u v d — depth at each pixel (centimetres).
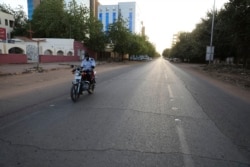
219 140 486
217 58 4947
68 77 1655
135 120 609
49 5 5281
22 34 5762
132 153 408
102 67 3155
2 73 1692
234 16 2541
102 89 1134
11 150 409
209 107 801
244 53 3173
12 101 796
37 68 2203
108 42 5841
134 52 6700
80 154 398
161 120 617
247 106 852
